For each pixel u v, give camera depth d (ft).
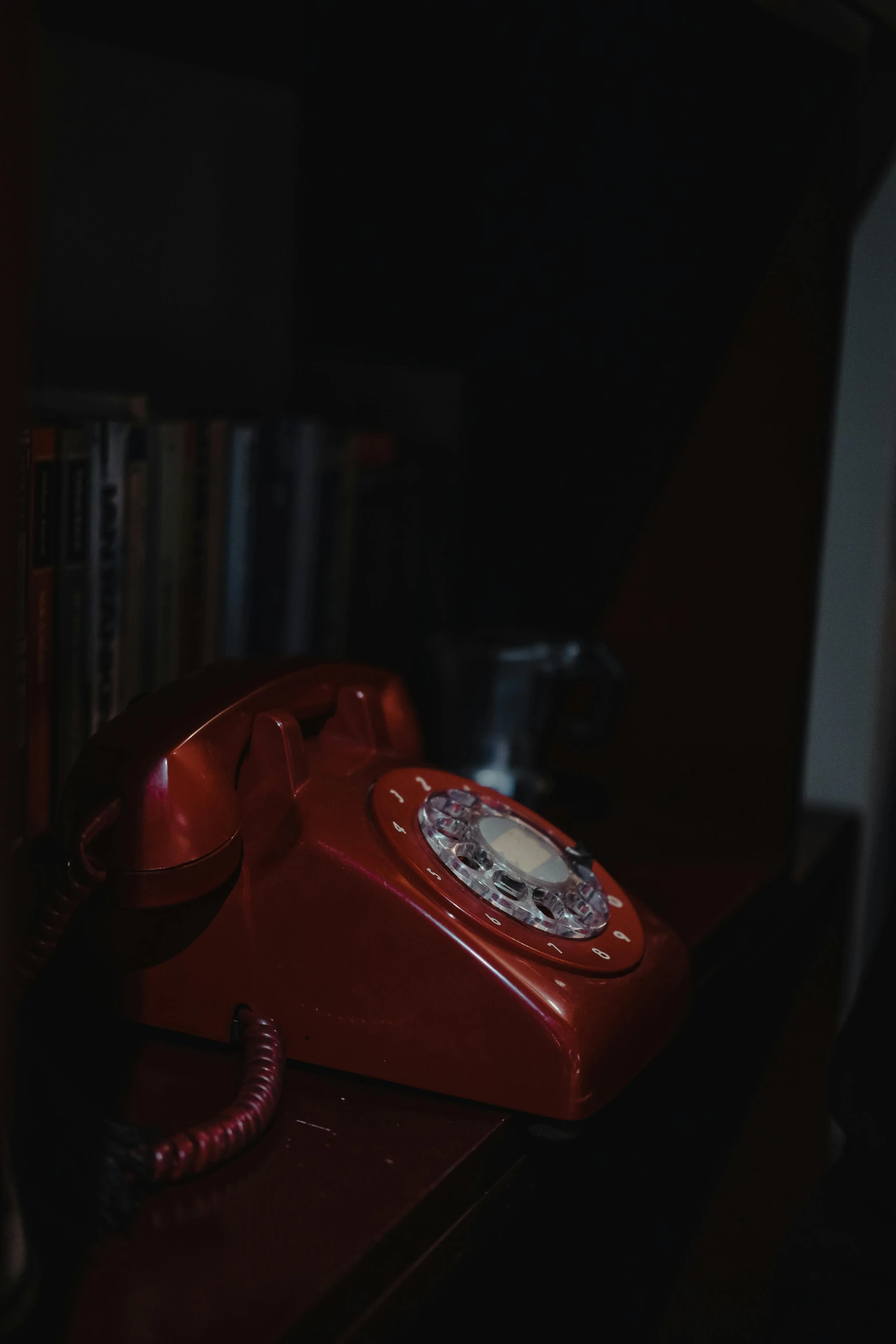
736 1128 3.22
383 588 3.57
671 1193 3.09
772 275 3.21
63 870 2.26
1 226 1.81
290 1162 2.17
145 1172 2.09
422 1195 2.13
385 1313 2.08
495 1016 2.26
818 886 3.53
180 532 3.03
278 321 3.72
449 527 3.70
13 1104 1.89
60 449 2.72
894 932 2.75
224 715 2.35
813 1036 3.70
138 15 3.23
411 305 3.60
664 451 3.40
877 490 3.83
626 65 3.28
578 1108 2.25
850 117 3.09
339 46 3.53
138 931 2.36
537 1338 2.68
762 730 3.33
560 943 2.35
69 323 3.21
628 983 2.36
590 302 3.43
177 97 3.36
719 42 3.15
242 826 2.36
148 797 2.27
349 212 3.62
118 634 2.87
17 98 1.81
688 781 3.44
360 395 3.74
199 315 3.50
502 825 2.55
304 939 2.32
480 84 3.44
